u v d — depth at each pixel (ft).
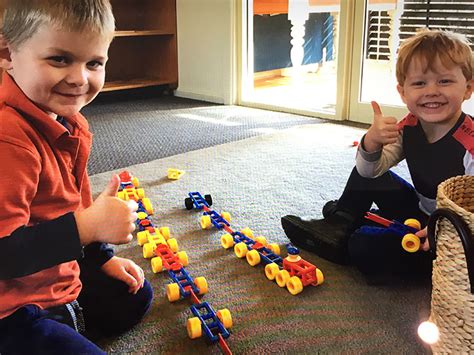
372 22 8.28
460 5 7.36
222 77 10.49
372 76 8.57
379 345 2.95
